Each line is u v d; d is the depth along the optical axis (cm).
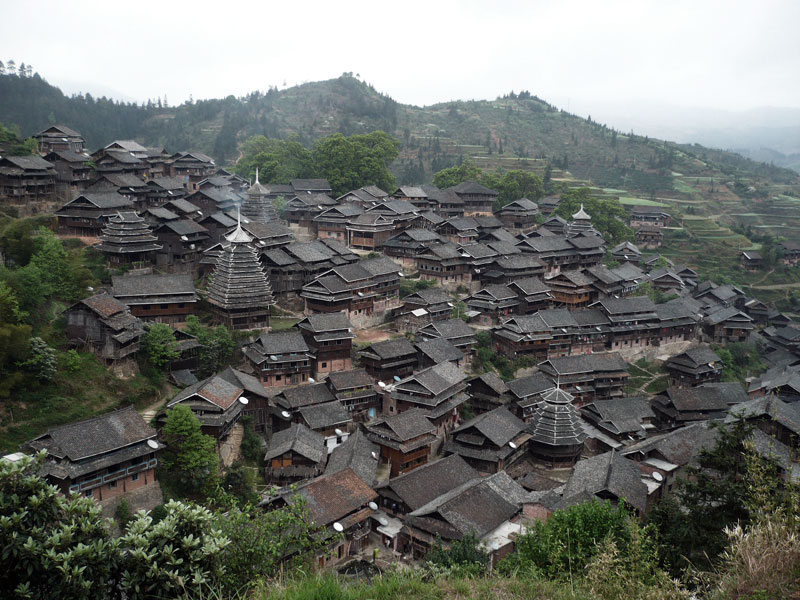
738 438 3406
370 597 1778
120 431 4781
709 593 1708
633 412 7512
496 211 13812
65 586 1730
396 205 11538
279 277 8594
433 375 6962
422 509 5044
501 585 1970
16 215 8388
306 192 12412
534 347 8906
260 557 2195
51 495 1914
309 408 6475
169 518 1950
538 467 6906
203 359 6850
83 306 6041
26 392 5300
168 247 8506
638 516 4962
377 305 9112
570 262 11688
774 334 11344
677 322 10144
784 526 1612
